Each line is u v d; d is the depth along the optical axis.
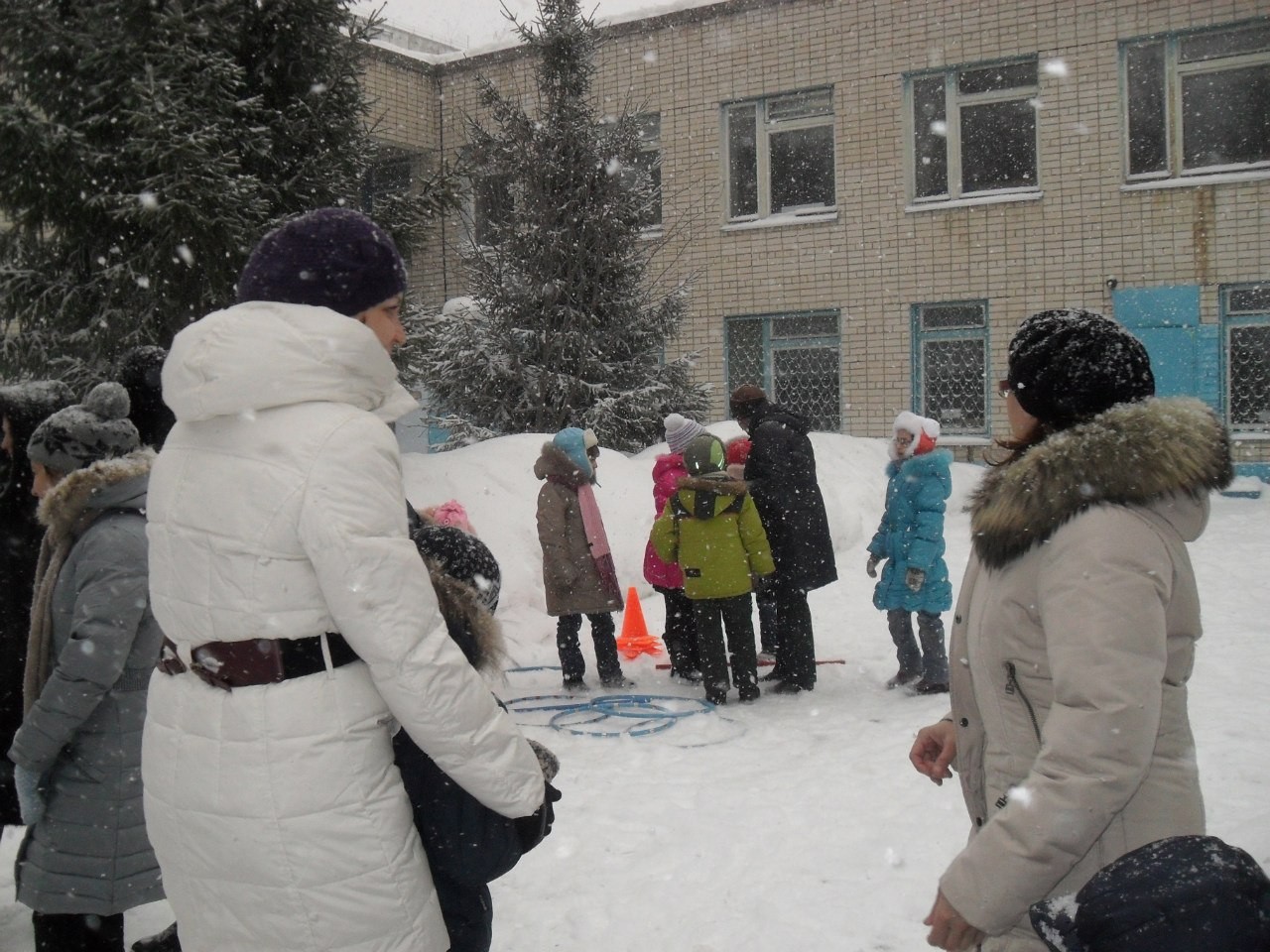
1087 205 15.64
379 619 1.88
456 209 9.65
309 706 1.93
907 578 6.28
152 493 2.09
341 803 1.94
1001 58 16.02
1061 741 1.70
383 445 2.00
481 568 2.42
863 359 17.03
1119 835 1.82
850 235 17.05
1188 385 15.23
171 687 2.05
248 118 8.48
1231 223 14.92
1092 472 1.78
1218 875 1.45
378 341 2.08
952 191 16.56
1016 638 1.89
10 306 8.46
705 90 17.97
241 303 2.11
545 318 12.49
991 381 16.31
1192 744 1.90
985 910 1.71
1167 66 15.30
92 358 8.30
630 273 12.95
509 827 2.10
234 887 1.94
